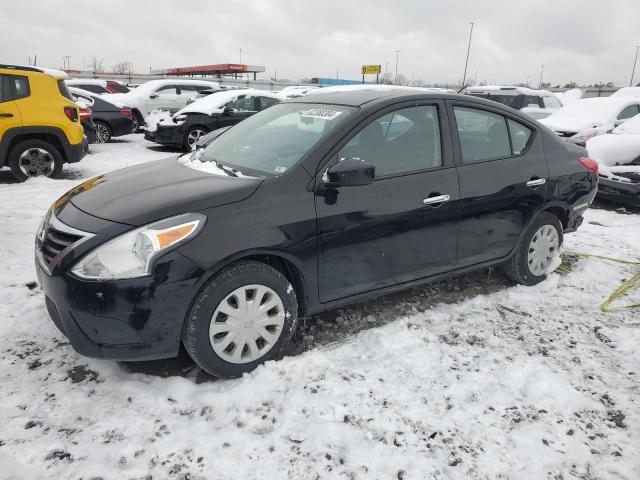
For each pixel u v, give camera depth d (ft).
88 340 8.36
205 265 8.41
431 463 7.38
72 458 7.27
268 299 9.37
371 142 10.41
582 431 8.13
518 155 12.71
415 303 12.46
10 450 7.34
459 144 11.62
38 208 20.06
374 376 9.36
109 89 60.75
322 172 9.71
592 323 11.73
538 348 10.55
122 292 8.05
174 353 8.66
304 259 9.50
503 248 12.66
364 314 11.81
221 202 8.84
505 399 8.84
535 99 49.57
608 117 32.40
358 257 10.21
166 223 8.37
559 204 13.35
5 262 14.35
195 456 7.38
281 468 7.22
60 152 26.48
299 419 8.18
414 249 10.98
